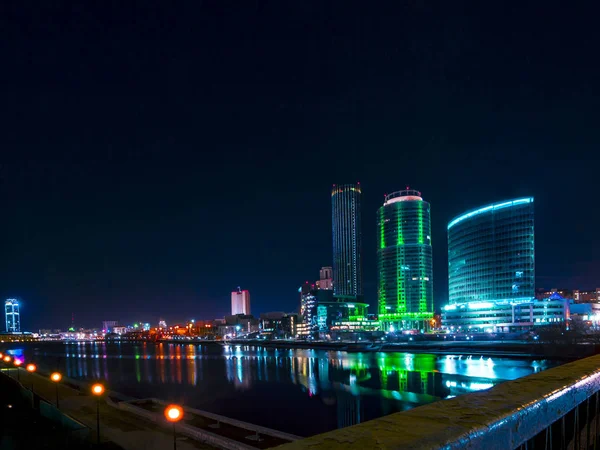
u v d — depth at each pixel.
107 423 32.53
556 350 124.38
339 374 101.38
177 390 78.88
